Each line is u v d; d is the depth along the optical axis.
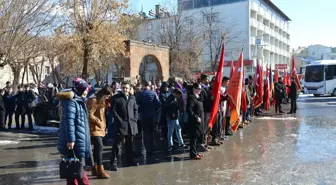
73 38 22.56
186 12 55.78
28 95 14.34
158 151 9.60
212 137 10.27
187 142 10.84
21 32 17.84
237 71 10.69
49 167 8.01
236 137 11.64
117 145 7.60
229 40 52.22
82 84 5.67
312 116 17.47
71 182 5.23
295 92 18.84
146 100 9.12
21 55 21.45
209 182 6.56
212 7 53.50
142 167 7.85
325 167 7.50
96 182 6.69
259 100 17.81
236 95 10.63
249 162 8.11
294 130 12.94
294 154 8.84
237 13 57.25
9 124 14.80
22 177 7.15
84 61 23.50
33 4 17.72
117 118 7.54
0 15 16.73
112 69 41.84
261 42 59.94
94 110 6.94
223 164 7.97
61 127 5.22
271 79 21.31
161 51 28.03
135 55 25.23
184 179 6.81
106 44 23.50
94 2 22.80
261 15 63.16
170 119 9.43
